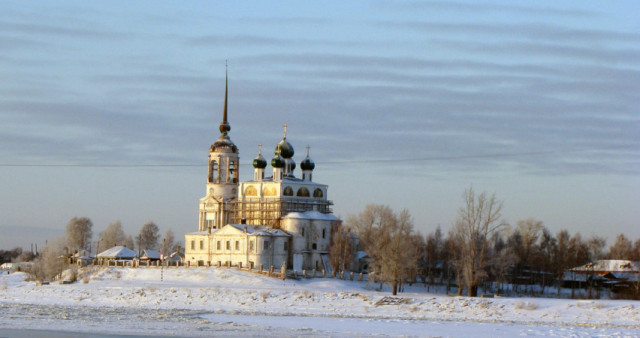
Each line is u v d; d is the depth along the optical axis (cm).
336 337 13750
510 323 15675
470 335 14025
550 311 16900
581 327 15038
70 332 14225
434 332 14350
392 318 16550
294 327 14938
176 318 16300
